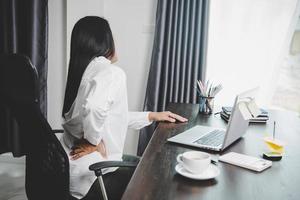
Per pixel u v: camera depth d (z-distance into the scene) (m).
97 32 1.52
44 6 2.83
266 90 2.80
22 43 2.91
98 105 1.37
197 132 1.54
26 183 1.47
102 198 1.46
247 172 1.10
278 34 2.69
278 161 1.21
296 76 2.74
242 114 1.28
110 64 1.52
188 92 2.77
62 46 3.04
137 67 2.97
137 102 3.03
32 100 1.20
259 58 2.76
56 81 3.11
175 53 2.74
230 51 2.79
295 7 2.62
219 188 0.97
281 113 2.11
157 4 2.72
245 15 2.71
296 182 1.03
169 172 1.08
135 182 1.00
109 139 1.56
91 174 1.48
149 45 2.92
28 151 1.38
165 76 2.75
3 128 3.02
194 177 1.01
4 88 1.23
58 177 1.26
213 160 1.19
